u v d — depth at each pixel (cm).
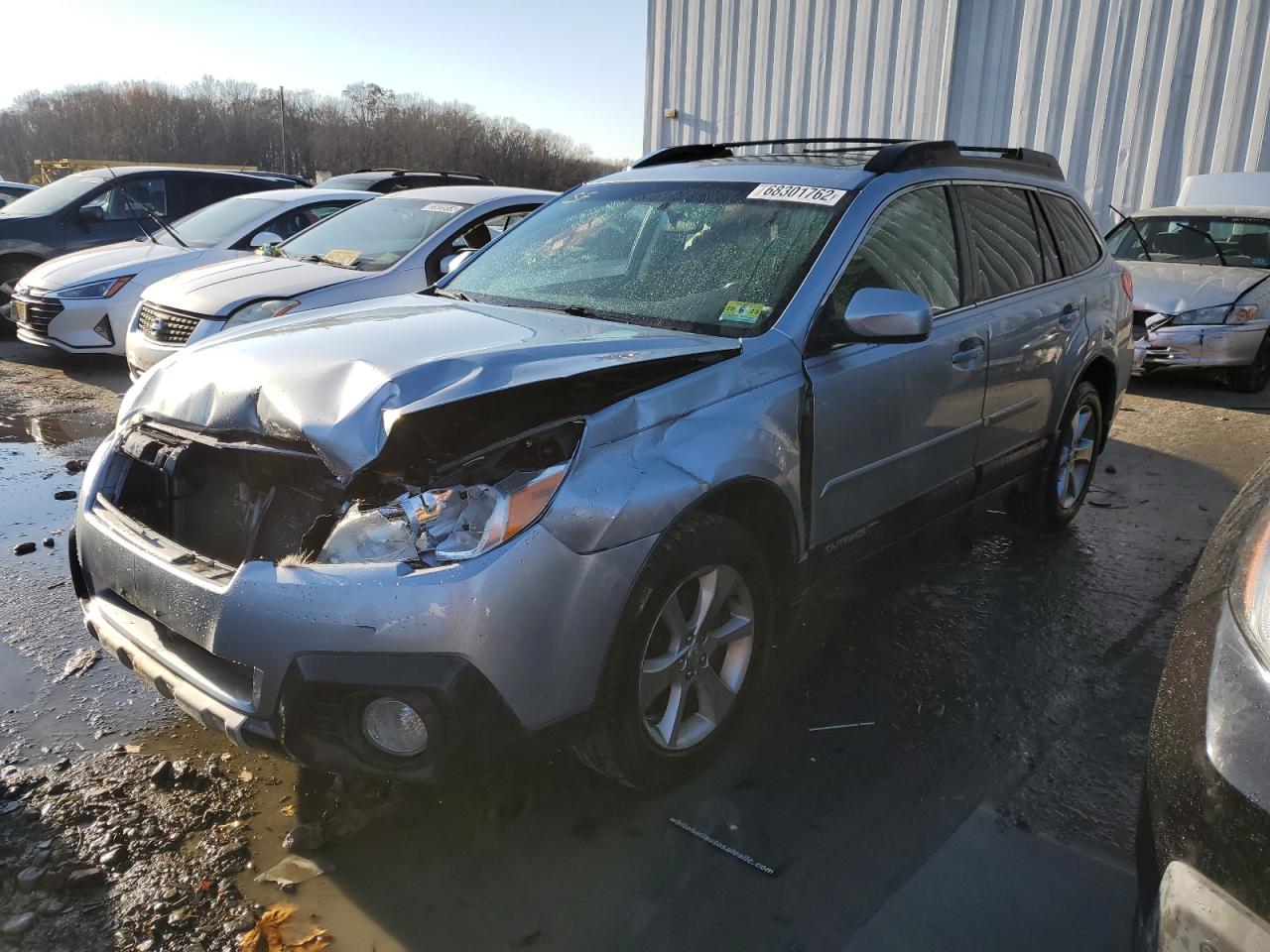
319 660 206
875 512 327
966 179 382
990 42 1273
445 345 260
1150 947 154
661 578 239
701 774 275
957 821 257
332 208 824
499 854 241
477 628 207
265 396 238
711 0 1498
